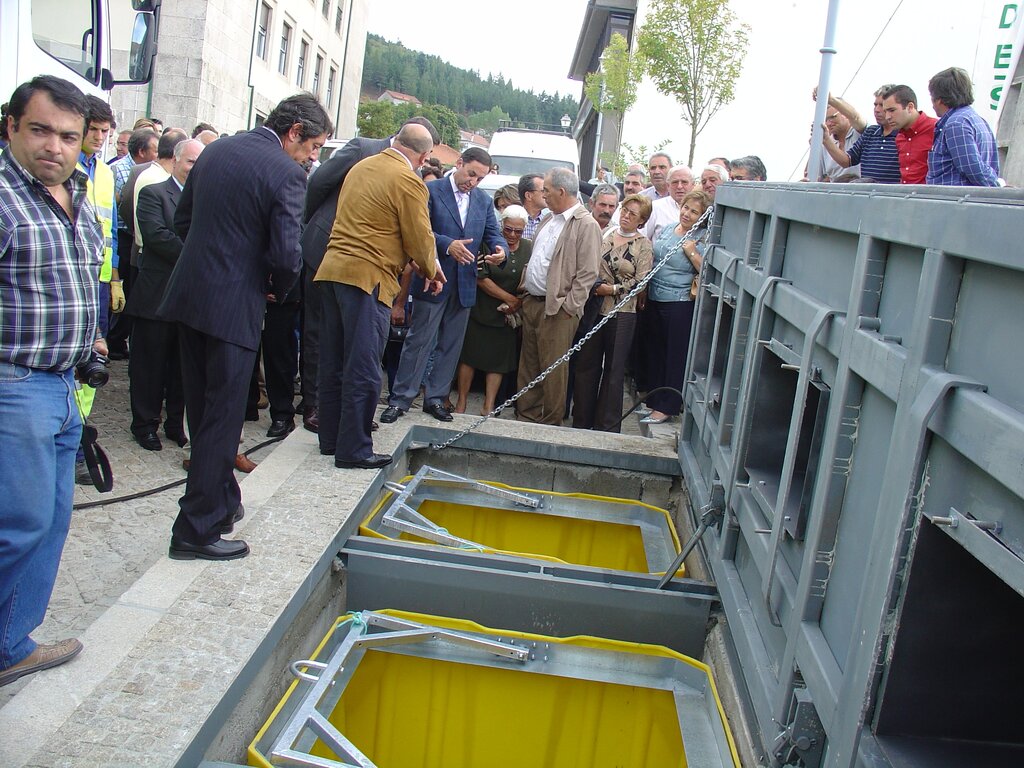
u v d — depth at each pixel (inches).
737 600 112.7
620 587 137.9
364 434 172.9
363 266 168.1
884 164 188.2
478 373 298.0
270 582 121.3
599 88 689.6
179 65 651.5
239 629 108.4
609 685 126.8
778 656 94.0
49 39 222.8
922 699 64.3
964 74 152.6
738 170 224.7
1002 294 55.5
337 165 204.4
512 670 126.3
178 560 126.0
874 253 76.7
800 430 88.4
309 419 207.8
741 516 115.6
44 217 95.6
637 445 210.5
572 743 128.7
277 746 98.0
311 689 109.8
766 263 118.8
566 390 246.7
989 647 63.2
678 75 482.3
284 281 132.9
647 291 247.4
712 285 171.9
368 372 169.6
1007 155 251.1
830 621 79.2
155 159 249.0
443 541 156.4
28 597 97.7
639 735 126.4
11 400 94.0
